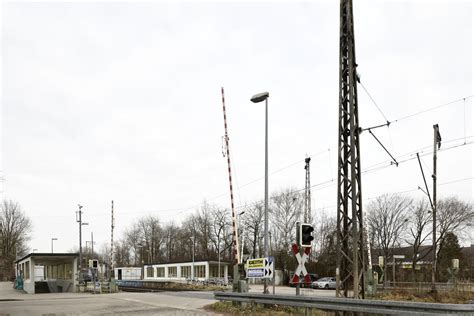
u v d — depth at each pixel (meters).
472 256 85.62
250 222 77.25
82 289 40.44
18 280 47.94
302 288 55.12
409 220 72.75
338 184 15.82
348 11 16.05
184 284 56.91
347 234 15.58
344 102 15.99
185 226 100.50
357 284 14.52
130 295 31.64
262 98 22.53
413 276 52.31
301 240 14.17
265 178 21.70
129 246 118.56
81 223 58.56
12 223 97.69
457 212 69.75
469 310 9.93
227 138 25.14
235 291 21.66
